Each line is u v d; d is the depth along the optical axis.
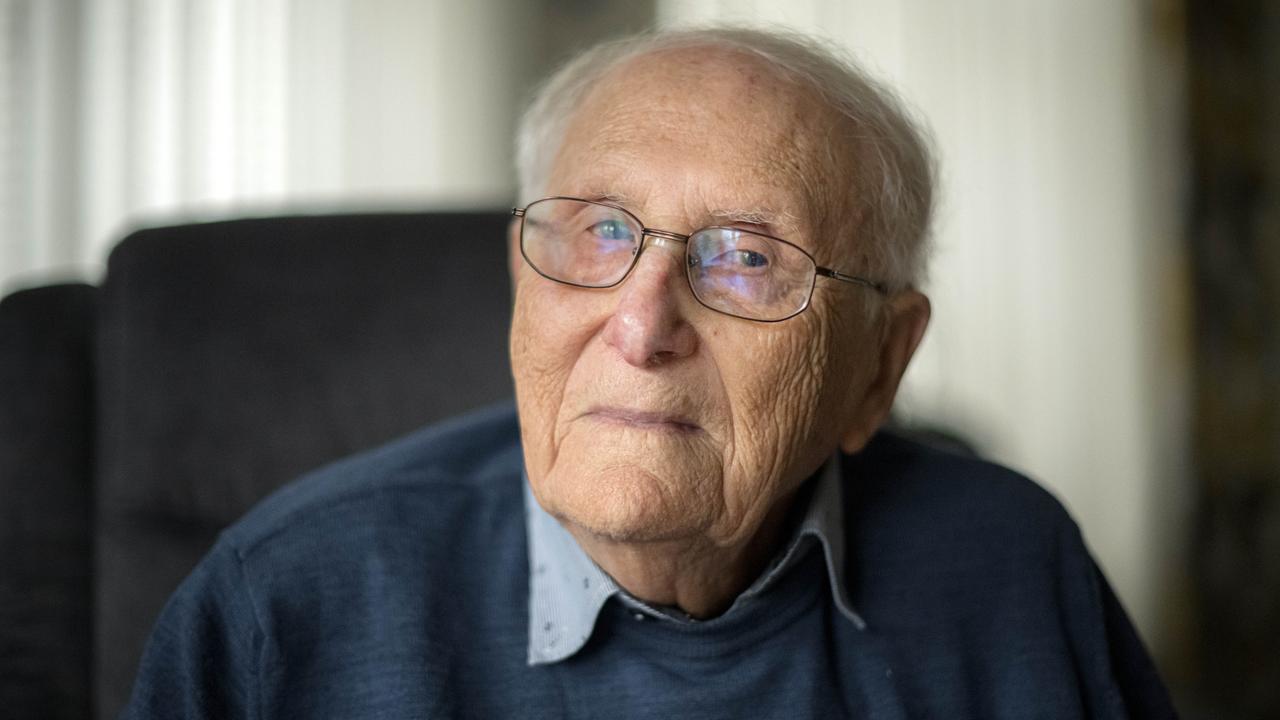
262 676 0.90
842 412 1.01
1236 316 3.84
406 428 1.25
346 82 2.95
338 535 0.97
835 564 1.02
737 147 0.90
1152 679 1.20
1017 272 3.76
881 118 1.00
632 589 0.97
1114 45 3.81
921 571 1.10
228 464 1.19
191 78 2.74
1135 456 3.83
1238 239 3.84
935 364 3.67
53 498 1.18
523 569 1.01
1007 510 1.15
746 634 0.96
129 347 1.20
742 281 0.90
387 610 0.94
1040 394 3.79
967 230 3.74
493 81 3.12
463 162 3.09
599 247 0.92
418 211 1.35
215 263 1.25
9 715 1.08
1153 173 3.83
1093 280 3.80
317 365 1.24
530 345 0.92
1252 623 3.81
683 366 0.88
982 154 3.73
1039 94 3.77
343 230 1.30
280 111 2.86
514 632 0.97
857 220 0.96
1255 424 3.82
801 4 3.51
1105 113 3.81
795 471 0.96
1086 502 3.80
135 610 1.14
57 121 2.61
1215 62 3.84
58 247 2.61
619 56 1.02
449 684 0.92
